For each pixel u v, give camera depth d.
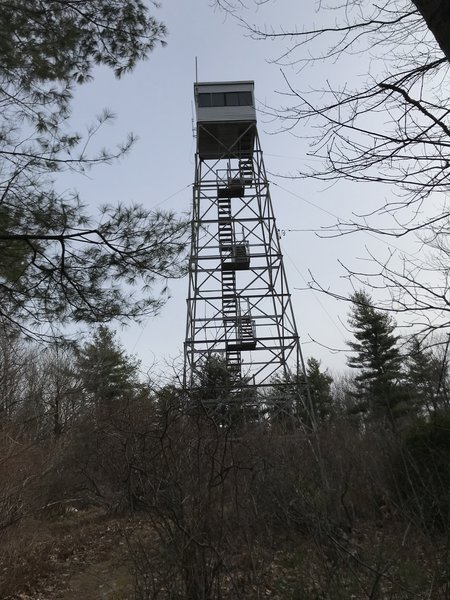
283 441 8.53
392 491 6.43
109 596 7.39
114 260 7.89
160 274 8.05
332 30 4.70
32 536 13.27
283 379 24.80
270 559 5.36
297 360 24.72
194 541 5.10
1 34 8.04
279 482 5.83
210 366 12.23
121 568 8.63
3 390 15.66
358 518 6.69
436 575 4.81
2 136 7.59
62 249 7.78
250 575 5.25
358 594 5.15
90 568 10.12
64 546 13.05
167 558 5.25
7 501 11.99
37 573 10.80
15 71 8.20
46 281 8.03
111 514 15.44
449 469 5.40
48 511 17.38
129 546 5.77
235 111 27.89
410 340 4.08
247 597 5.05
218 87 28.36
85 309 8.15
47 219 7.53
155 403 8.21
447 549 4.78
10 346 14.39
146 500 5.50
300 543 5.57
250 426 8.99
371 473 6.88
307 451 7.99
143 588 5.42
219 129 28.20
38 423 17.95
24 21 8.17
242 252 26.42
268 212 27.34
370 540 5.64
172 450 5.62
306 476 6.49
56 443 17.44
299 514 5.64
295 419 18.61
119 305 8.16
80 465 18.00
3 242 7.77
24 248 7.82
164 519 5.35
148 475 5.44
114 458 13.45
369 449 7.45
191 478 5.50
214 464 5.84
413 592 4.73
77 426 18.77
